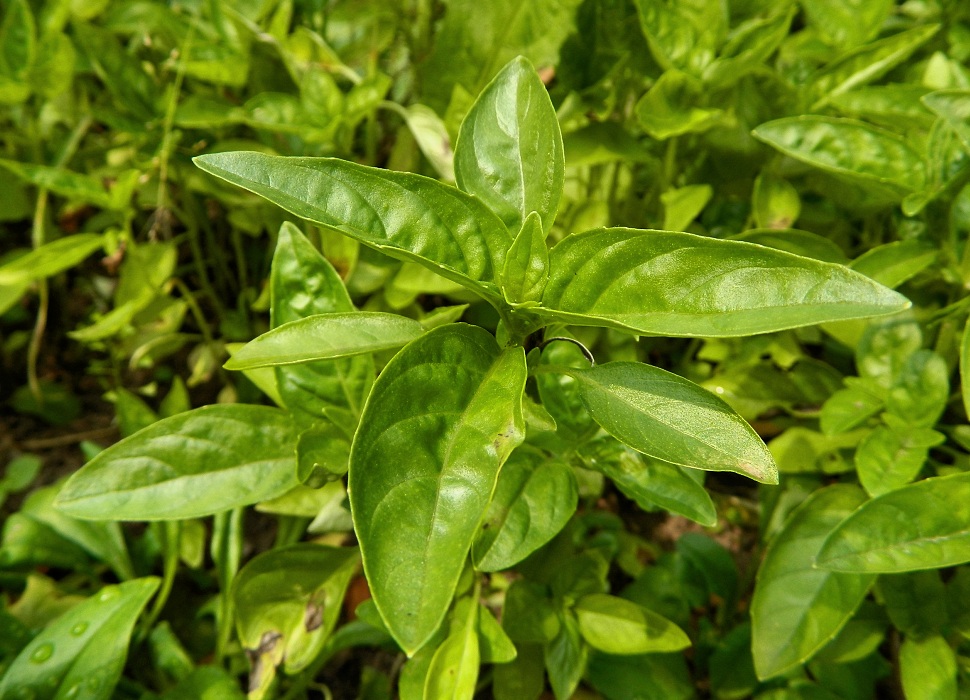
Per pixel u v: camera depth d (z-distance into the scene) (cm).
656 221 24
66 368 28
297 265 15
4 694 16
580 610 17
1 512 24
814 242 18
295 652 16
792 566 16
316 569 17
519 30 22
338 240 20
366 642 19
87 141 27
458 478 10
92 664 16
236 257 28
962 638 16
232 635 20
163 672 19
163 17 24
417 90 26
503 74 13
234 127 24
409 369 11
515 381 11
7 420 27
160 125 22
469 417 11
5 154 26
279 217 24
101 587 21
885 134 17
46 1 25
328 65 24
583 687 19
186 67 22
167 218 25
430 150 22
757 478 10
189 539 21
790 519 17
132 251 22
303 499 18
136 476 14
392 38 26
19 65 22
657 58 19
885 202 20
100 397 27
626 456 15
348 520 17
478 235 12
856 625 18
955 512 14
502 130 13
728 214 24
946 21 24
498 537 13
